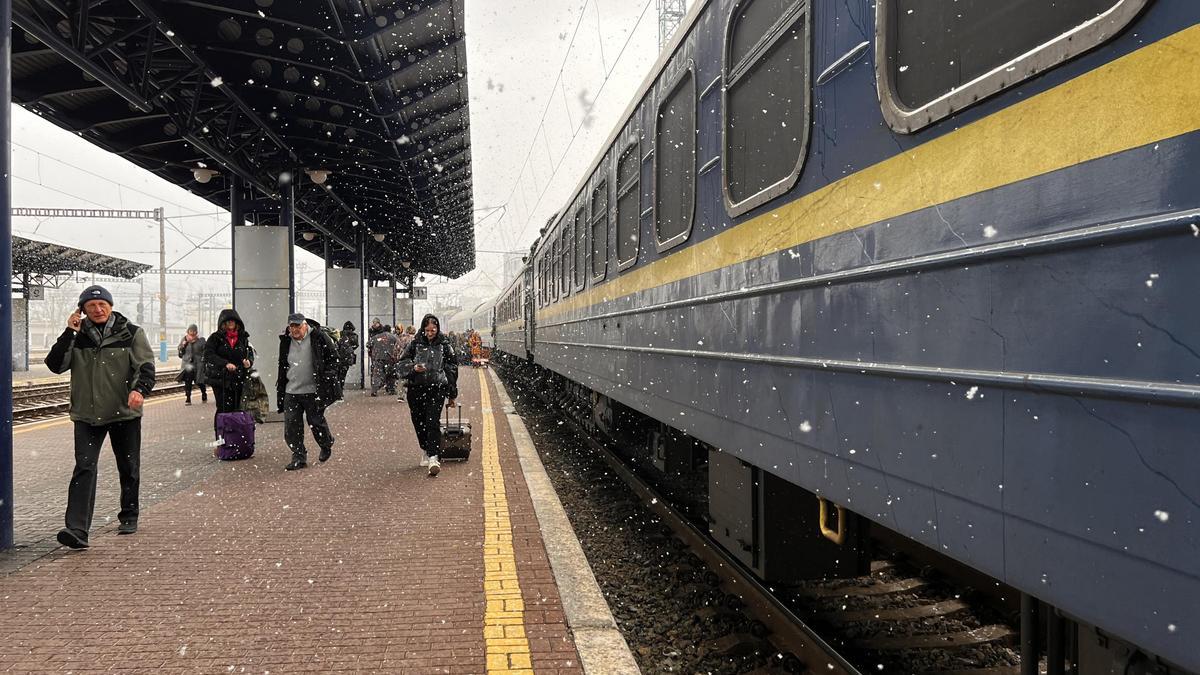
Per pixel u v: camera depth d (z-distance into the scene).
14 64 7.41
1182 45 1.21
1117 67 1.34
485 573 4.02
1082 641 1.74
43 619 3.38
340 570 4.07
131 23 7.08
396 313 28.50
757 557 3.50
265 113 9.64
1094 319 1.36
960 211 1.76
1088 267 1.37
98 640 3.14
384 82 8.37
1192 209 1.18
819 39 2.51
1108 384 1.31
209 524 5.06
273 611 3.47
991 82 1.64
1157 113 1.25
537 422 11.93
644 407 5.12
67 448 8.58
